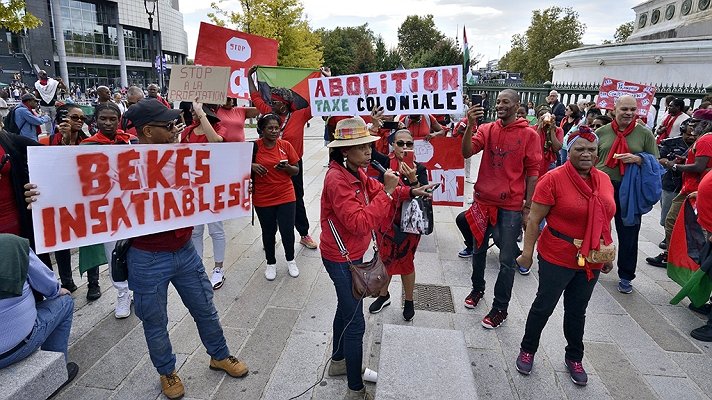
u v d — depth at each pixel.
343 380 3.12
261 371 3.22
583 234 2.91
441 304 4.24
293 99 5.34
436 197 4.96
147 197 2.88
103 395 2.96
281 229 4.65
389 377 1.96
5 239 2.40
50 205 2.61
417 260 5.30
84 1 49.25
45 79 13.47
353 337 2.77
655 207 8.01
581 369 3.16
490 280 4.78
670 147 5.67
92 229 2.73
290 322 3.87
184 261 2.93
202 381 3.10
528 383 3.13
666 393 3.06
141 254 2.79
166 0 61.66
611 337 3.75
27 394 2.34
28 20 16.03
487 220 3.87
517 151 3.65
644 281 4.87
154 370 3.22
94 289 4.21
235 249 5.60
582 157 2.84
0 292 2.38
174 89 3.70
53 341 2.90
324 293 4.41
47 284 2.75
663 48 12.90
